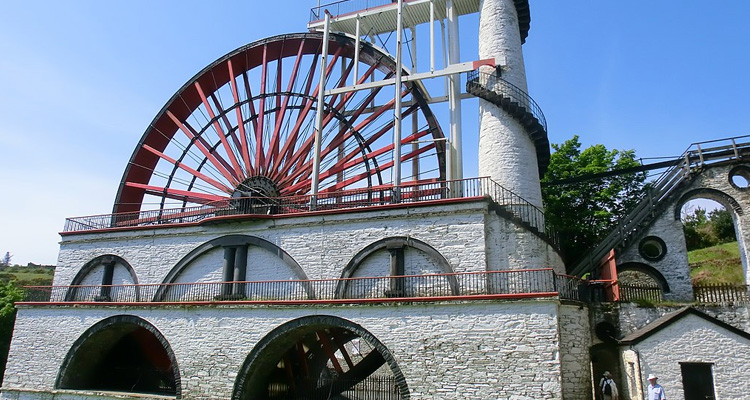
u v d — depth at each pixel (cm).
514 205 1820
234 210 2252
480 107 2095
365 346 3031
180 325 1977
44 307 2286
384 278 1795
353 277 1853
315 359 2217
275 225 2039
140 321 2058
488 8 2197
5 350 3050
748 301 1697
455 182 1892
